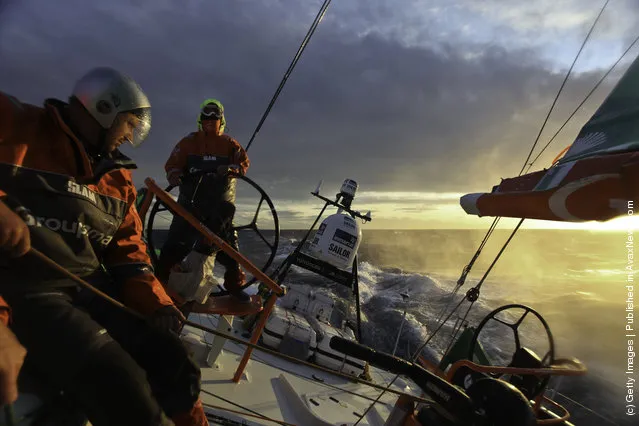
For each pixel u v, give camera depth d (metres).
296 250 5.41
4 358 1.00
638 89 1.29
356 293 5.54
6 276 1.46
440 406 2.00
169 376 1.72
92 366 1.44
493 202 1.54
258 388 3.21
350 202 5.46
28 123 1.49
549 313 9.85
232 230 3.50
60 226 1.55
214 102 3.61
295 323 4.32
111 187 1.75
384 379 4.57
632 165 1.11
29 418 1.44
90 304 1.81
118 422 1.44
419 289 15.73
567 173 1.29
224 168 3.35
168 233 3.46
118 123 1.67
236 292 3.53
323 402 3.29
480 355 3.82
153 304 1.80
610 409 4.78
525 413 1.82
